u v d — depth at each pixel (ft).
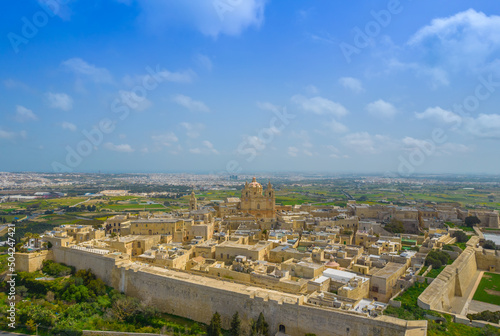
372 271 450.30
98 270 465.47
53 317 382.83
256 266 456.04
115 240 544.21
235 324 337.31
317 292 366.22
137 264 455.63
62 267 490.49
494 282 528.22
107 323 376.27
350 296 364.58
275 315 337.52
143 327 370.94
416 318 330.54
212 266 450.71
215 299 370.32
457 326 322.14
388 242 577.02
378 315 314.55
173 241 622.13
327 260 484.74
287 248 528.22
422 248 558.15
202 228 632.38
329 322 314.14
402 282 418.10
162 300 406.00
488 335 303.89
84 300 423.64
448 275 444.14
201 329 360.28
